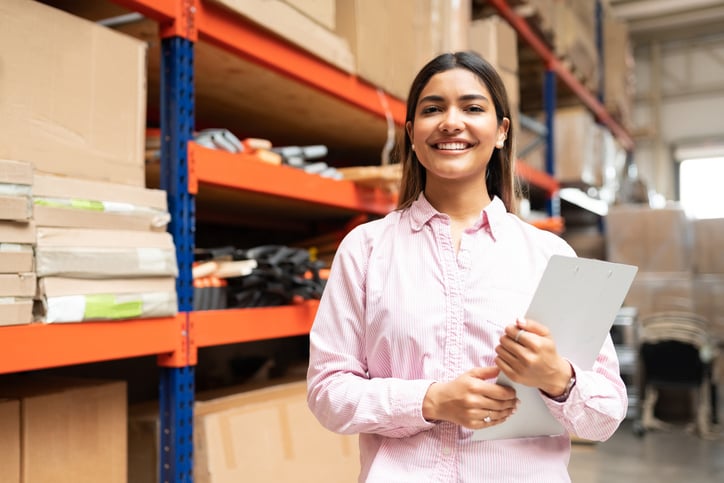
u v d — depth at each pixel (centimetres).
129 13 183
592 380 96
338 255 112
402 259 106
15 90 137
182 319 173
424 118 106
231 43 188
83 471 157
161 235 166
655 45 863
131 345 157
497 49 358
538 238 109
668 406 561
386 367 104
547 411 97
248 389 240
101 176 155
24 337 132
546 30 445
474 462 97
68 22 148
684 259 548
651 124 863
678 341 473
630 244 564
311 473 220
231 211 320
